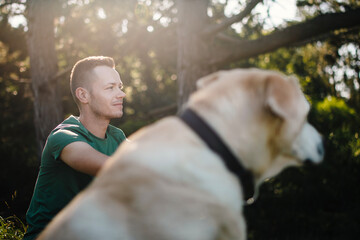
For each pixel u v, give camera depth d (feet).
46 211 6.80
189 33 18.83
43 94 22.25
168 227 4.08
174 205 4.11
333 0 19.81
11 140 31.40
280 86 4.59
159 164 4.27
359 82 23.17
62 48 28.71
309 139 5.09
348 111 17.79
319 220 16.57
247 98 4.71
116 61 23.30
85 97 7.48
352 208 16.63
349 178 16.62
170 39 26.58
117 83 7.59
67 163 6.43
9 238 9.03
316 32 17.29
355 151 16.72
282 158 5.04
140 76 48.03
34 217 6.98
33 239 6.88
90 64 7.51
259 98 4.70
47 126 22.06
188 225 4.09
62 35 28.32
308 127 5.23
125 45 25.26
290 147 4.85
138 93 50.14
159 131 4.63
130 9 24.90
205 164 4.34
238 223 4.42
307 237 16.46
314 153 5.08
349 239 15.98
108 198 4.31
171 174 4.22
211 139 4.51
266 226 17.33
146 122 24.38
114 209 4.25
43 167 6.85
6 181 25.39
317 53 24.59
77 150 6.33
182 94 18.92
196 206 4.13
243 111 4.68
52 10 22.63
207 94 4.81
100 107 7.39
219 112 4.63
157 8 24.81
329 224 16.38
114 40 27.63
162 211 4.11
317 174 17.07
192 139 4.48
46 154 6.75
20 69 30.86
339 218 16.31
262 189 18.07
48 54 22.44
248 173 4.78
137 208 4.17
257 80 4.78
